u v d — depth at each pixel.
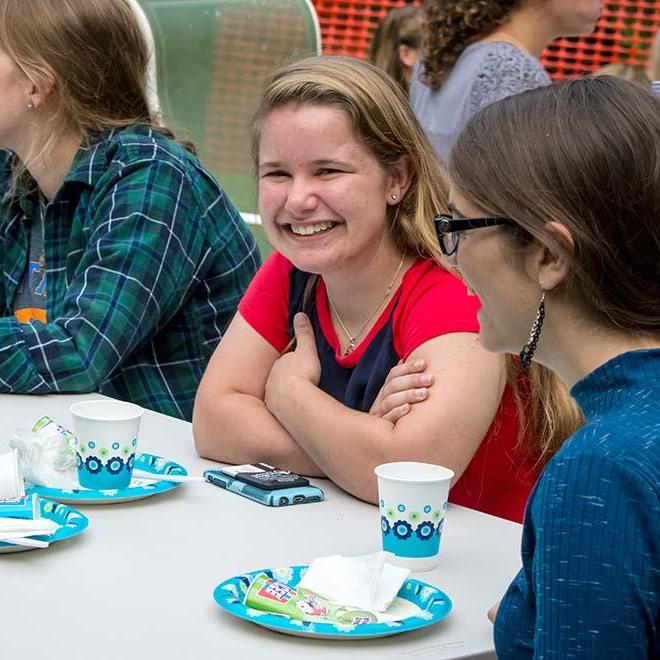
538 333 1.56
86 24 3.48
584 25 4.32
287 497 2.35
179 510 2.28
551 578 1.38
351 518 2.28
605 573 1.35
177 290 3.46
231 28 5.18
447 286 2.53
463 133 1.58
